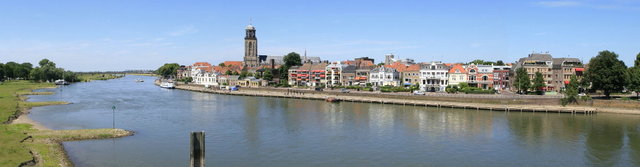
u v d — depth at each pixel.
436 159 66.62
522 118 108.56
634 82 125.12
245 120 104.06
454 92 158.62
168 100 161.62
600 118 108.69
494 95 140.88
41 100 153.38
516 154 69.94
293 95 177.12
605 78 124.19
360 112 121.56
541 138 82.25
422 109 129.38
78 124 95.56
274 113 118.88
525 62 166.25
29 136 74.31
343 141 78.94
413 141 79.12
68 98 164.00
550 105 123.75
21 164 54.44
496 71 172.88
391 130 90.19
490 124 98.44
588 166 63.50
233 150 71.25
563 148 74.19
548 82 164.25
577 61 165.38
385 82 193.38
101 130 83.12
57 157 61.28
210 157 66.75
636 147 74.88
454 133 86.94
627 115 114.06
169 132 86.06
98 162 61.84
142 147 71.88
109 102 148.75
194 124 97.00
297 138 81.38
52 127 90.81
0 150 61.00
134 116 110.31
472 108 127.88
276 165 62.66
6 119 96.31
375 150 72.00
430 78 180.25
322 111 124.19
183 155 67.00
